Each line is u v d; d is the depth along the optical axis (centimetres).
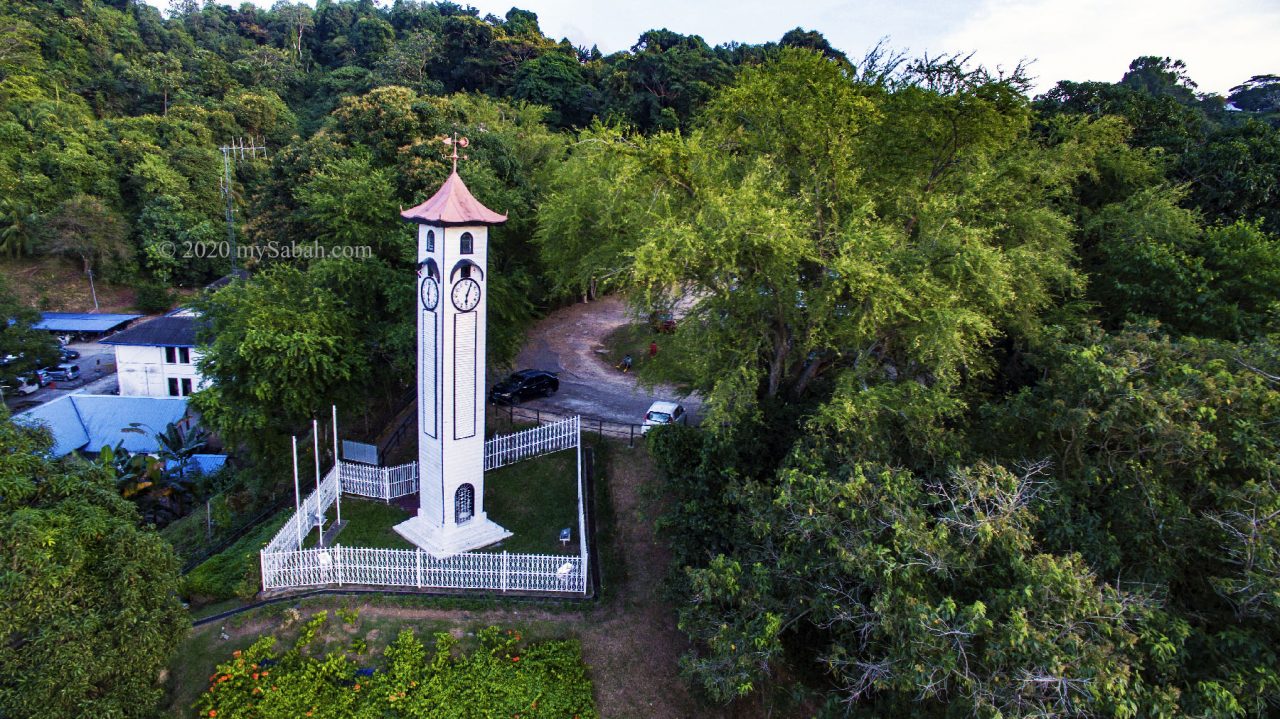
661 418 2900
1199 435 1327
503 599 1961
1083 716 1062
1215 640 1209
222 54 10731
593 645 1848
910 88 2130
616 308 5606
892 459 1750
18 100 7475
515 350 3278
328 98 9512
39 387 5147
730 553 1806
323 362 2500
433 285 1914
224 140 8206
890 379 2081
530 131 5269
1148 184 3094
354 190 2922
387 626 1855
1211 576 1299
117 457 3284
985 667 1148
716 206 1850
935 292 1791
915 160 2338
